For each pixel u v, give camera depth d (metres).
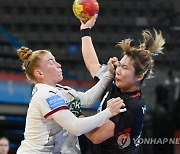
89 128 4.93
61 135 5.21
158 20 17.12
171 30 16.53
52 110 4.96
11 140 11.66
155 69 16.27
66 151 5.35
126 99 5.25
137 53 5.23
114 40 18.67
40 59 5.29
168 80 13.43
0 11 20.00
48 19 19.73
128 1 20.67
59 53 17.81
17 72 14.24
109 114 5.00
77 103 5.44
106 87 5.65
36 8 20.14
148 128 11.16
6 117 11.77
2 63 14.51
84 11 6.01
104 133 5.07
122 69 5.27
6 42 16.39
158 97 12.86
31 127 5.13
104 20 19.75
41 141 5.11
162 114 11.70
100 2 20.44
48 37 18.94
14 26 19.55
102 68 5.89
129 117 5.14
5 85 12.03
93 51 6.14
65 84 12.57
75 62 17.28
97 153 5.44
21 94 12.02
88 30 6.16
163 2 20.78
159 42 5.44
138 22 19.56
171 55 16.78
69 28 19.50
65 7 20.17
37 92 5.15
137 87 5.35
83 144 8.95
